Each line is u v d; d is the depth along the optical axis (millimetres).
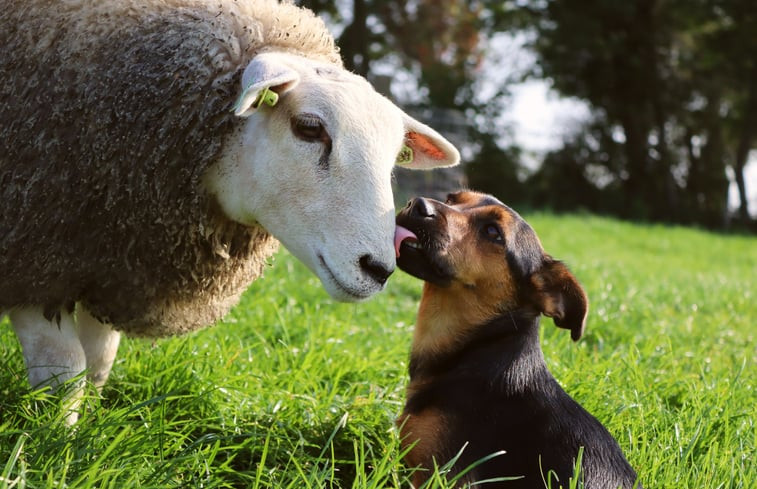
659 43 33312
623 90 33375
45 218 3363
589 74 33375
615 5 32000
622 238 18797
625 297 8539
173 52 3371
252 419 4066
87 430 3236
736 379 4871
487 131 28953
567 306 3910
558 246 14969
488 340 3918
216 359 4555
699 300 9344
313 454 3971
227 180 3410
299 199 3250
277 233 3365
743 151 36844
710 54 35188
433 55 31859
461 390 3773
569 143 32781
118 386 4215
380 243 3164
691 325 7637
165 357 4367
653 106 33688
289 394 4254
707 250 18969
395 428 3963
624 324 7062
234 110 3322
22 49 3402
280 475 3521
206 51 3381
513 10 33500
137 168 3371
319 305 6461
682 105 34312
